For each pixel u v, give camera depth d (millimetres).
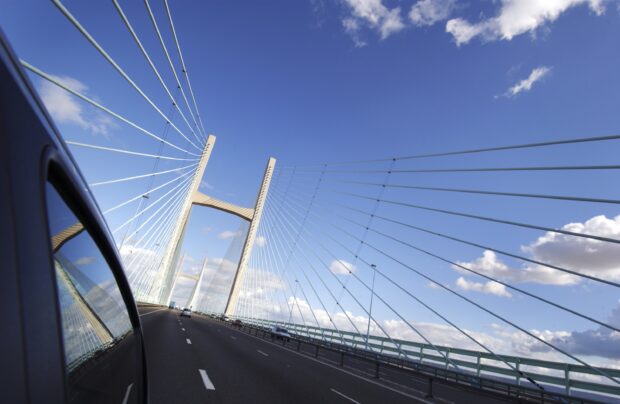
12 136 1014
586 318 17328
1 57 979
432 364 25422
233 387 9742
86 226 1794
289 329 48844
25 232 1087
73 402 1574
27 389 1099
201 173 65500
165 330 24469
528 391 14531
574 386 16812
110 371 2277
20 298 1058
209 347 18594
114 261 2338
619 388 14969
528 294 20688
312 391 11102
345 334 36406
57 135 1398
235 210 78812
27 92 1135
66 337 1486
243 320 64562
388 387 15469
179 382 9391
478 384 16594
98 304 2080
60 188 1446
